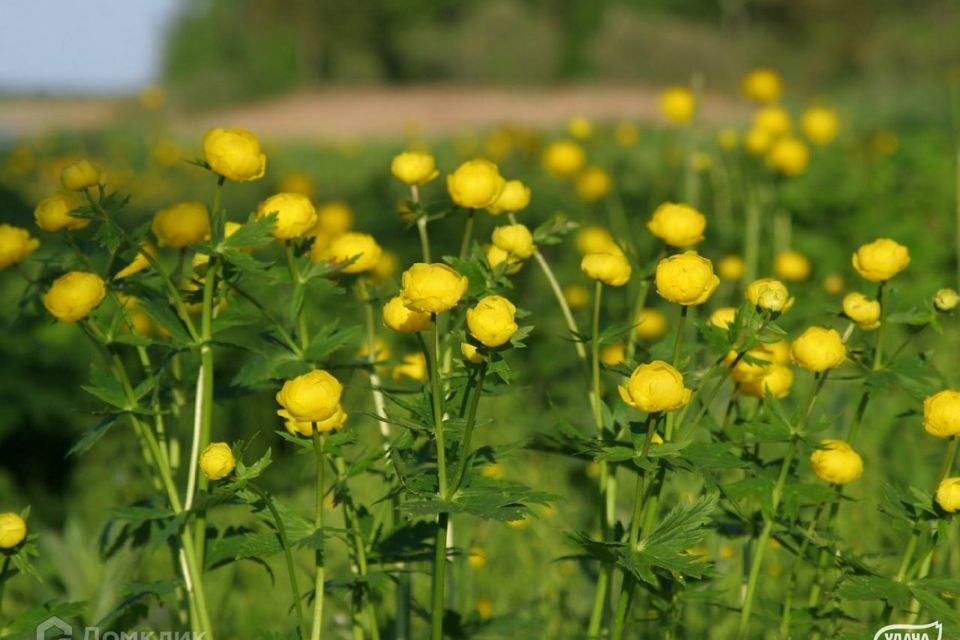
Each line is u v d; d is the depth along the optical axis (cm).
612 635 171
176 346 179
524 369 450
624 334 197
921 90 1464
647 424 172
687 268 160
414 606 210
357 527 181
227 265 184
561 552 304
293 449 414
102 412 180
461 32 3788
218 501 172
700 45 3169
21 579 302
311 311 454
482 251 174
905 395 362
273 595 288
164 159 1172
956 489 162
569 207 599
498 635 214
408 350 454
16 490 435
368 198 729
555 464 372
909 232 554
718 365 181
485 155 852
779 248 523
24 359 466
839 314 194
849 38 3145
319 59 4019
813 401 176
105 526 207
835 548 186
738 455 191
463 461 153
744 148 603
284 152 1484
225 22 4056
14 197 699
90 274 176
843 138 844
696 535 160
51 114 4466
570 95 2931
